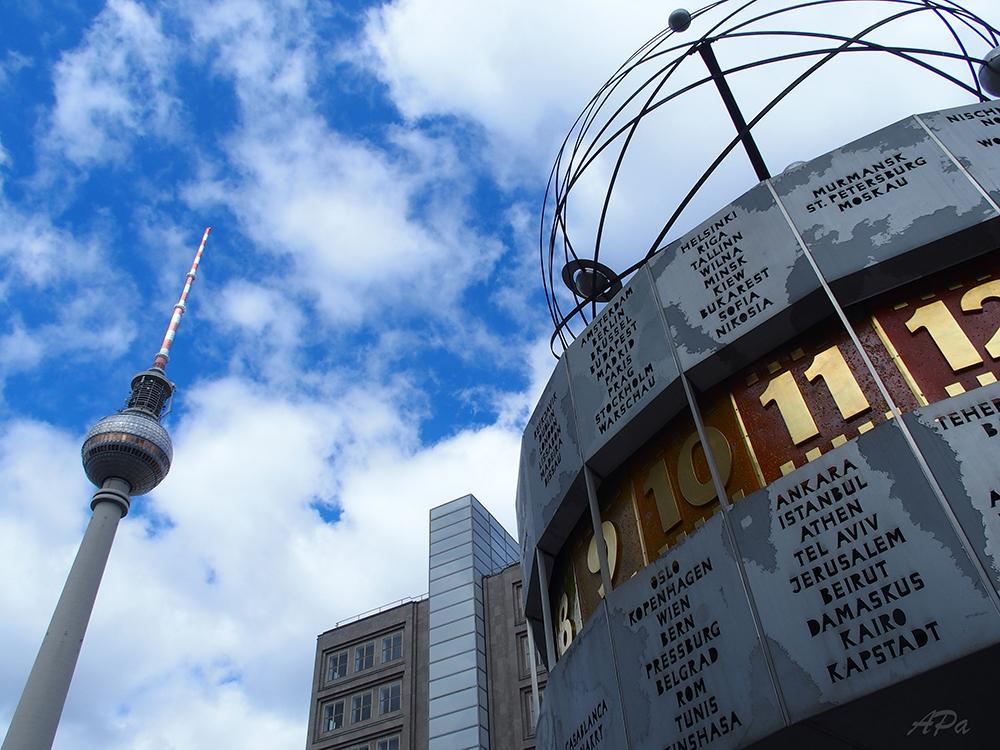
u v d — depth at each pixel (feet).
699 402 32.12
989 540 21.38
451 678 177.88
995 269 28.12
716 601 26.04
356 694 189.37
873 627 22.04
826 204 31.45
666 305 34.30
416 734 174.70
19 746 221.05
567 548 38.96
